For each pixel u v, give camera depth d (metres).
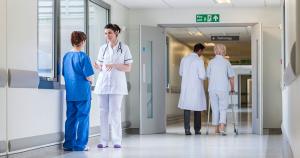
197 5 10.66
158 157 5.88
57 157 5.92
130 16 11.07
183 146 7.33
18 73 5.52
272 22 10.73
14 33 5.53
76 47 6.81
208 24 10.89
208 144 7.67
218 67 9.64
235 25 10.88
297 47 2.56
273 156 5.98
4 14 5.29
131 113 10.99
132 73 11.02
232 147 7.16
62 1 8.52
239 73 22.58
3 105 5.28
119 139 7.11
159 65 10.60
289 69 3.31
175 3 10.43
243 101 30.25
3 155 5.25
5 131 5.32
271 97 10.73
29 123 5.94
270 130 10.69
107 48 7.02
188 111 9.88
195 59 9.90
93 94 8.37
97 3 9.04
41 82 6.34
